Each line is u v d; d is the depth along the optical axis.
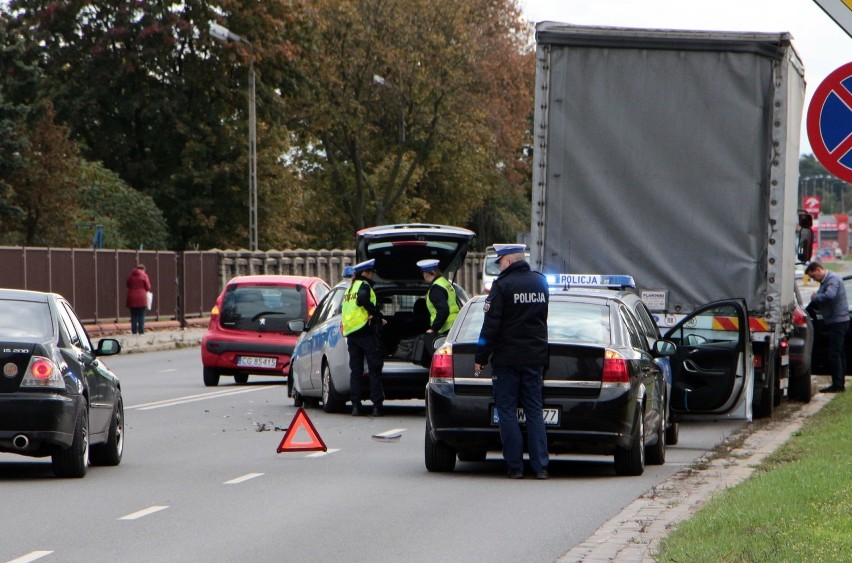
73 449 44.56
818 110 31.00
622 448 45.91
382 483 44.59
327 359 70.44
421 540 33.59
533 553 31.84
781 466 45.47
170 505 39.47
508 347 44.62
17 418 42.78
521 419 45.88
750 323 61.22
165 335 153.62
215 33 182.50
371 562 30.69
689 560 27.50
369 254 70.94
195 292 175.62
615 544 31.73
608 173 61.16
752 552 27.62
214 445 56.38
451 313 67.69
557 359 45.44
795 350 75.81
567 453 46.75
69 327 46.59
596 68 61.00
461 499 40.88
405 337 70.94
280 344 90.56
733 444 55.88
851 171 30.75
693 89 60.56
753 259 60.72
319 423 65.38
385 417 68.56
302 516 37.47
